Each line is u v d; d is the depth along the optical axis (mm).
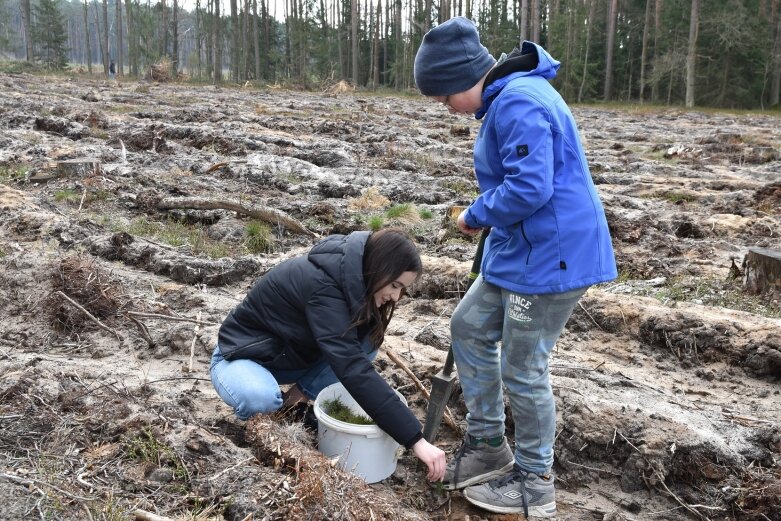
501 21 51375
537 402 3102
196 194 8891
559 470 3779
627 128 20250
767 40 42969
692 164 13477
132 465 3311
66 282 5250
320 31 56188
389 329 5227
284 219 7645
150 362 4602
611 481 3695
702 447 3641
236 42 54969
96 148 11344
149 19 52125
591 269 2855
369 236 3115
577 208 2812
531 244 2859
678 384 4609
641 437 3717
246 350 3373
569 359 4828
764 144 15984
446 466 3428
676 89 48031
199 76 50688
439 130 17109
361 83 58062
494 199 2777
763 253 6020
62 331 4996
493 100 2855
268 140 13062
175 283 6051
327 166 11766
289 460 3301
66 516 2904
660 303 5488
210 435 3494
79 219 7434
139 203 8297
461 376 3275
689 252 7477
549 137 2725
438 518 3371
